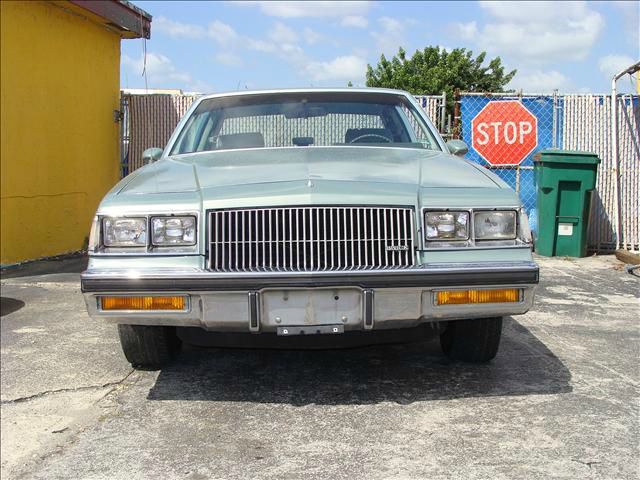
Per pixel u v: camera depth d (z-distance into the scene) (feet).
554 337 15.81
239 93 16.39
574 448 9.76
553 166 28.25
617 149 30.09
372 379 12.91
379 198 10.68
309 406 11.60
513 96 31.09
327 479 9.01
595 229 30.53
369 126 15.52
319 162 12.64
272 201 10.58
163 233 10.66
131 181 12.10
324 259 10.47
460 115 31.94
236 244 10.53
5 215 27.45
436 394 12.03
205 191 10.96
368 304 10.32
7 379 13.32
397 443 10.05
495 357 14.15
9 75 27.37
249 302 10.30
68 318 18.28
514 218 10.98
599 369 13.37
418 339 11.89
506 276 10.58
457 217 10.79
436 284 10.43
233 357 14.44
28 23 28.45
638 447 9.77
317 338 11.58
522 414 11.05
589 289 21.77
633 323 17.24
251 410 11.48
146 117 36.06
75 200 32.42
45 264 28.32
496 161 31.40
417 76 98.48
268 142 15.29
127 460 9.77
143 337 12.85
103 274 10.47
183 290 10.35
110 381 13.08
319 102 15.92
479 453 9.66
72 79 31.86
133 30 35.55
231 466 9.47
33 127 29.07
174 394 12.32
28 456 10.03
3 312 19.03
